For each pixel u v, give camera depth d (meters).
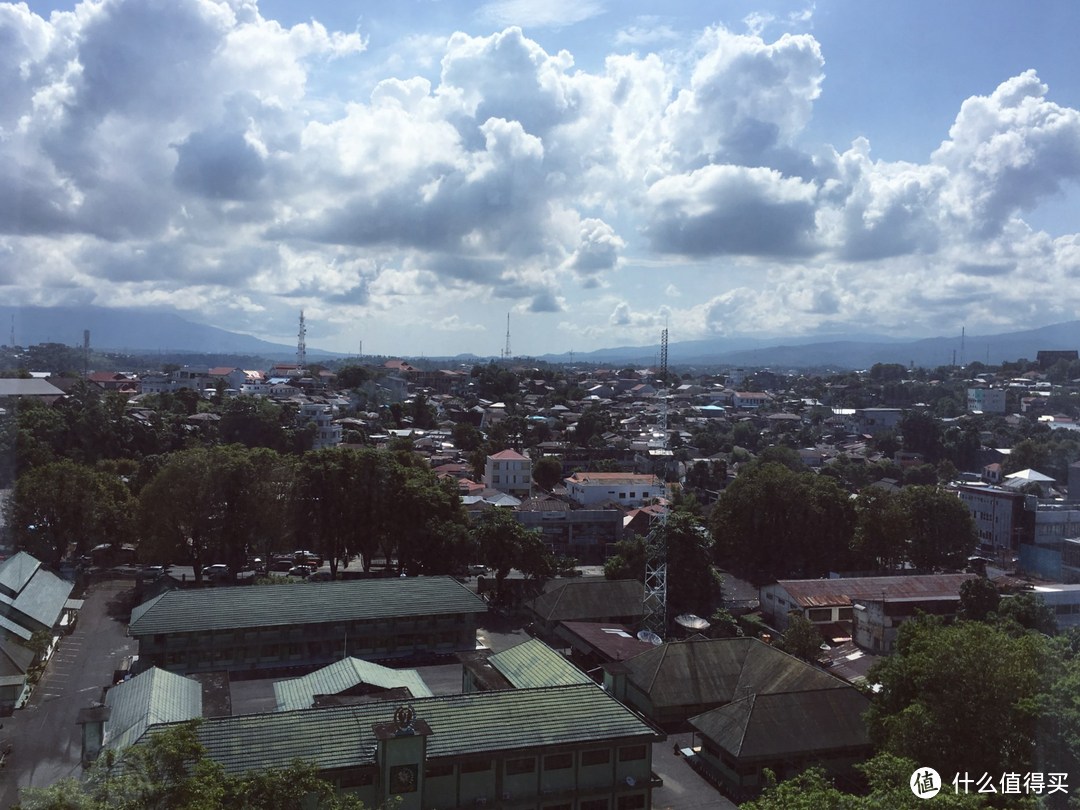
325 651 56.47
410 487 74.19
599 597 64.00
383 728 31.42
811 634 58.38
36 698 46.81
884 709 37.44
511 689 36.97
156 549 69.56
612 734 34.62
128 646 57.16
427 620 58.31
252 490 70.62
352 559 87.62
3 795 33.22
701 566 68.50
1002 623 46.25
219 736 31.31
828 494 83.62
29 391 69.94
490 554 69.62
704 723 42.47
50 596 56.72
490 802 33.03
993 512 75.06
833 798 24.06
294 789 23.94
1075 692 24.72
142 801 20.31
